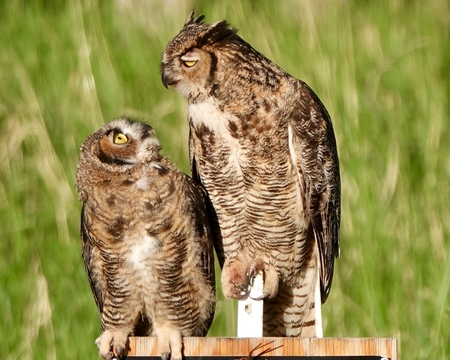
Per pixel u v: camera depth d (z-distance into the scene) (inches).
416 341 463.2
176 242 368.2
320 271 405.1
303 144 387.2
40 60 590.6
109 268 371.6
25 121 531.8
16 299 468.1
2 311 463.2
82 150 371.2
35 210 505.4
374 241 491.8
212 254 381.1
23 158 526.9
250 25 608.4
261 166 388.5
